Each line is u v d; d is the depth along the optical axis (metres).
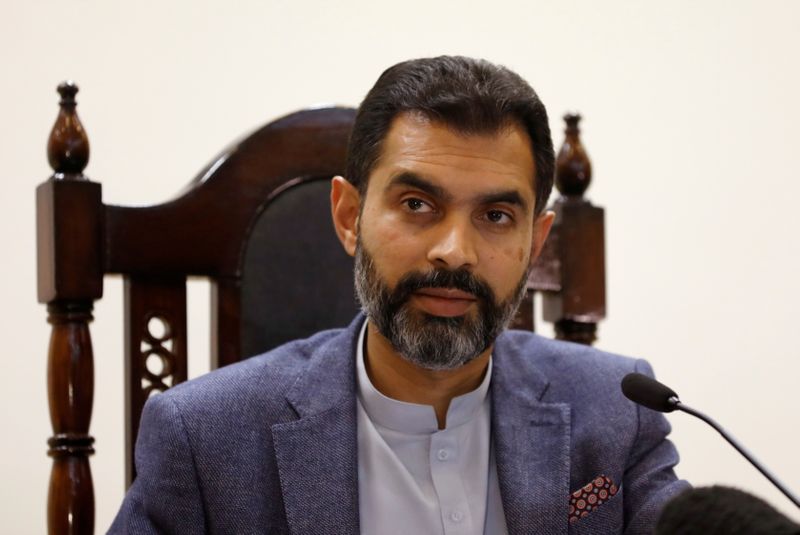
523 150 1.85
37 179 3.43
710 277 4.05
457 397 2.00
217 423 1.96
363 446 2.01
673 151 4.05
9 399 3.35
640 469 2.10
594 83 4.02
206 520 1.93
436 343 1.79
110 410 3.50
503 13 3.95
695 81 4.08
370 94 1.92
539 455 2.01
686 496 1.08
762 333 4.06
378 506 1.97
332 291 2.54
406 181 1.79
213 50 3.65
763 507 1.05
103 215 2.30
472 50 3.91
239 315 2.45
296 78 3.74
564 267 2.75
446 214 1.80
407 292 1.79
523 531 1.93
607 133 4.02
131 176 3.54
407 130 1.81
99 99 3.51
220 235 2.44
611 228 4.00
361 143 1.90
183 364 2.39
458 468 2.01
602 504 2.01
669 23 4.07
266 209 2.49
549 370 2.18
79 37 3.50
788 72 4.13
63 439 2.24
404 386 1.98
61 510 2.22
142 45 3.57
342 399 1.98
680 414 3.99
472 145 1.79
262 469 1.94
